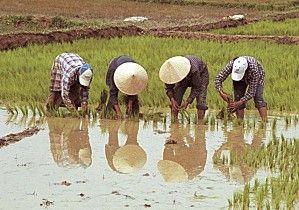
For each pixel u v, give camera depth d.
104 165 12.92
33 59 25.80
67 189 11.20
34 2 53.62
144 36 33.59
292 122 17.50
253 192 11.18
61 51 28.05
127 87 16.55
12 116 17.66
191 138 15.52
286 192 10.77
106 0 58.00
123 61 17.03
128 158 13.57
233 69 16.64
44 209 10.16
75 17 46.66
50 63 24.98
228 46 29.95
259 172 12.51
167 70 16.38
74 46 29.17
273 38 33.97
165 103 19.34
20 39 29.94
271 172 12.50
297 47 30.62
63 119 17.27
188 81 16.84
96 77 22.05
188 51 27.80
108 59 25.59
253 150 13.91
